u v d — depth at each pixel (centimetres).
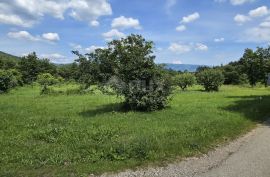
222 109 1912
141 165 852
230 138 1188
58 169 804
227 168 841
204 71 4719
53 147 999
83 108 2042
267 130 1377
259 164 870
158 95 1858
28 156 895
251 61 3391
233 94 3562
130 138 1093
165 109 1891
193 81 4859
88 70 1881
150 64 1856
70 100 2703
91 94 3425
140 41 1867
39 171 791
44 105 2283
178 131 1216
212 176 785
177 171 820
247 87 5822
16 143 1053
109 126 1351
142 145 968
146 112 1778
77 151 949
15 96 3362
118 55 1847
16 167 814
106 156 905
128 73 1828
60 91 3788
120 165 840
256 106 2094
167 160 898
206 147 1038
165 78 1898
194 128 1270
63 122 1484
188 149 995
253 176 781
